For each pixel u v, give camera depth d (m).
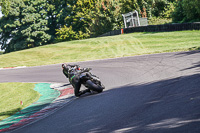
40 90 13.55
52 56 32.62
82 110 6.85
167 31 35.00
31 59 32.50
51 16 80.25
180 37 28.88
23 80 18.50
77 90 9.20
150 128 4.29
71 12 69.56
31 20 71.94
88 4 64.94
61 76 17.50
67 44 40.16
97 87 8.98
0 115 9.28
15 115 8.79
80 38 63.44
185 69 10.73
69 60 27.80
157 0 51.91
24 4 73.38
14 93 14.02
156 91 7.17
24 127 6.65
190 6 39.38
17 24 73.06
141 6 51.62
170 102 5.61
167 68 12.26
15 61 32.31
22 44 75.25
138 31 40.28
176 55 16.23
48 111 8.16
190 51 16.78
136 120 4.88
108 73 14.79
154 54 19.61
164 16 51.59
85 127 5.20
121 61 19.11
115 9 51.53
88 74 9.06
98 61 21.89
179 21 45.34
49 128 5.85
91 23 56.91
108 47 32.00
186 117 4.44
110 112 5.91
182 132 3.85
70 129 5.32
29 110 9.15
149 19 51.81
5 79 20.38
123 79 11.97
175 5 47.78
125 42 32.97
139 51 25.67
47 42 78.50
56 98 10.55
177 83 7.70
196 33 29.22
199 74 8.40
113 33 46.34
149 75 11.46
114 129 4.65
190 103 5.17
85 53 31.08
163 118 4.65
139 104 6.05
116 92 8.44
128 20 47.12
